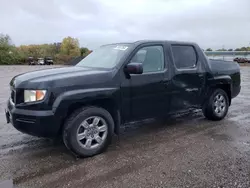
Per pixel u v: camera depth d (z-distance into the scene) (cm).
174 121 510
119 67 353
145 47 389
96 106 337
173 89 414
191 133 430
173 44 429
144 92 376
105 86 335
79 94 311
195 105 464
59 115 301
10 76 1722
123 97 354
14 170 292
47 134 307
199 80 456
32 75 331
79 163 311
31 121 298
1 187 253
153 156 330
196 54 462
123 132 439
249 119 523
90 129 329
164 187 252
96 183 261
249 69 2550
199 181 262
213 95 490
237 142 382
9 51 5116
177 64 425
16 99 310
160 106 403
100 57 413
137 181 264
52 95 297
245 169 288
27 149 359
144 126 475
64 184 259
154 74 386
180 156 329
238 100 759
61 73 333
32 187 254
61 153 344
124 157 328
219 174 277
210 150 349
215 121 507
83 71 347
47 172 287
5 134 427
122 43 414
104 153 342
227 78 503
